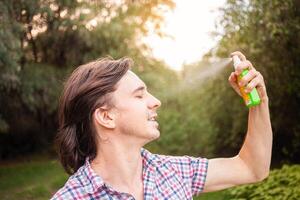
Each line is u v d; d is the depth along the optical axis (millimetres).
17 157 11789
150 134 1287
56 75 10023
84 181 1263
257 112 1432
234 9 6359
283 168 5695
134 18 10289
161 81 9586
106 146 1300
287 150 7441
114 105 1278
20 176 9211
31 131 11688
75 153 1351
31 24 9734
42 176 8992
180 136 9008
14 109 10742
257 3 6000
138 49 10117
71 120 1330
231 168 1463
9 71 7664
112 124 1280
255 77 1368
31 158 11492
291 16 5930
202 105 8531
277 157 7730
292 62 6273
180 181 1390
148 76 9492
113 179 1299
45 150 11867
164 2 9781
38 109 10844
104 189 1253
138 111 1279
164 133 9141
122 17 10312
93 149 1325
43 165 10211
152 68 10141
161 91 9422
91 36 10195
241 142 8156
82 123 1320
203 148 8758
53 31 10211
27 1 8938
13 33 8094
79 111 1303
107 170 1305
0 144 11773
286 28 5840
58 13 9891
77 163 1354
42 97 9922
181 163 1443
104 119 1284
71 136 1342
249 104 1372
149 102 1310
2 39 7527
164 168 1389
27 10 9055
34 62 10305
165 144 9141
